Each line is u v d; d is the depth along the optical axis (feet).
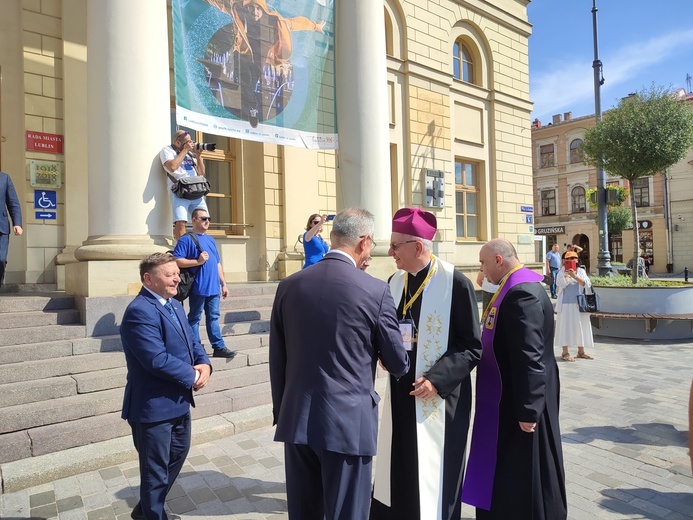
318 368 6.95
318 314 7.07
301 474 7.34
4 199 17.10
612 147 34.73
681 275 111.04
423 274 9.45
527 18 49.96
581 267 25.76
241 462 13.01
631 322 31.78
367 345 7.20
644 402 18.21
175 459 9.77
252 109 23.73
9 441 12.21
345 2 26.63
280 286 7.84
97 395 14.53
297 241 31.48
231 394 16.37
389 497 9.11
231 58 22.91
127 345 9.00
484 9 44.88
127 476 12.09
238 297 23.09
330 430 6.67
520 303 8.80
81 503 10.77
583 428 15.51
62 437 12.81
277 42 24.71
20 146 22.68
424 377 8.62
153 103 19.07
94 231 18.78
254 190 31.04
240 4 23.26
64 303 18.37
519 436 8.89
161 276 9.45
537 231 134.72
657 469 12.58
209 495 11.25
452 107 42.52
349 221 7.76
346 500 6.78
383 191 26.63
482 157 45.37
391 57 37.42
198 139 29.14
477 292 40.24
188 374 9.06
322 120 26.58
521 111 49.29
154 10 19.25
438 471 8.58
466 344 8.94
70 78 23.68
